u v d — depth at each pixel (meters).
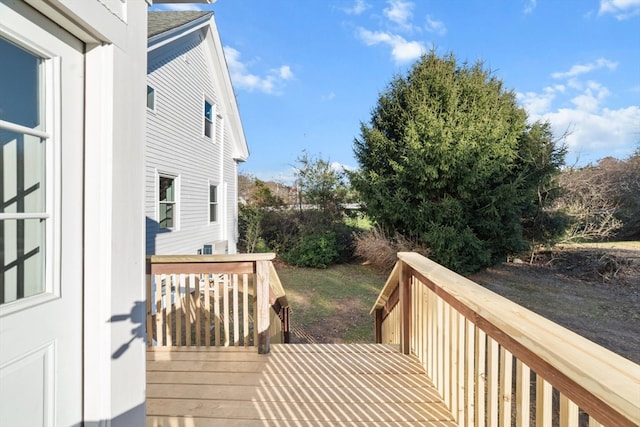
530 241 9.74
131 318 1.52
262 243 12.91
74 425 1.29
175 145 7.55
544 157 9.05
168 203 7.45
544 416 1.10
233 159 11.51
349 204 12.70
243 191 14.73
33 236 1.16
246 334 2.89
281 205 13.60
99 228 1.35
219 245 9.91
